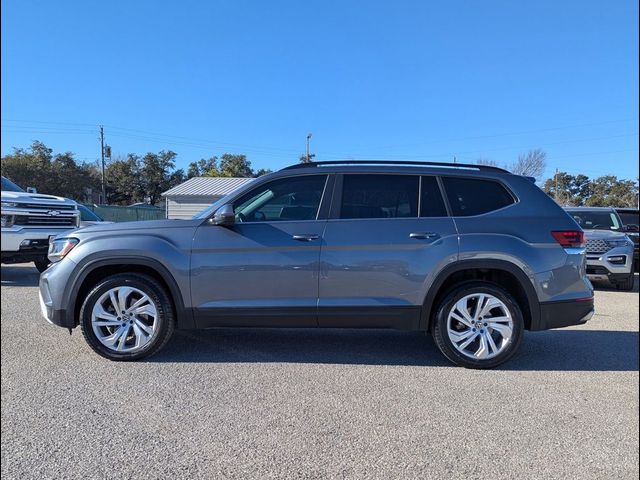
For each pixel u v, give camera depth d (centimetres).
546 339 580
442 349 455
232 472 278
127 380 413
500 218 459
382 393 394
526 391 405
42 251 942
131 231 461
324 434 324
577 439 324
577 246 456
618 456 303
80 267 454
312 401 376
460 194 469
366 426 336
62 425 331
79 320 465
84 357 470
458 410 365
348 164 480
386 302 450
